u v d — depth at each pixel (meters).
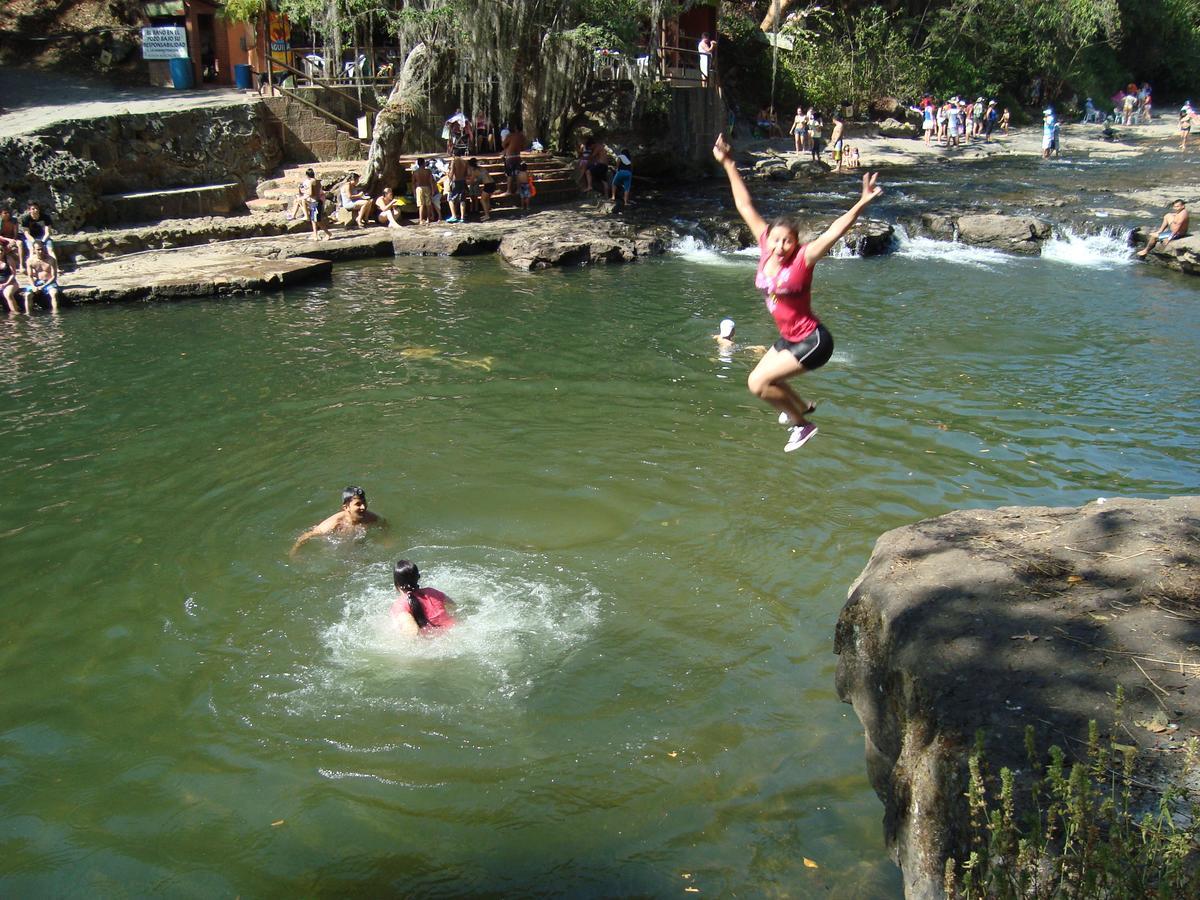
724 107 36.34
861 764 6.23
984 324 16.50
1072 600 5.54
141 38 28.81
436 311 17.69
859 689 6.07
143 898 5.30
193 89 28.50
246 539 9.19
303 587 8.34
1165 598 5.47
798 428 6.23
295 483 10.38
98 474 10.66
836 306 17.83
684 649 7.44
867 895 5.20
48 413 12.55
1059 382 13.51
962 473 10.49
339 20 26.61
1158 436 11.52
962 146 41.06
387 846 5.62
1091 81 52.22
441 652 7.38
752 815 5.81
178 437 11.71
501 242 23.02
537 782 6.09
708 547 8.96
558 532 9.27
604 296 18.89
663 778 6.13
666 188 31.36
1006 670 5.00
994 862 3.98
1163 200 26.52
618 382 13.69
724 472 10.59
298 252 21.84
